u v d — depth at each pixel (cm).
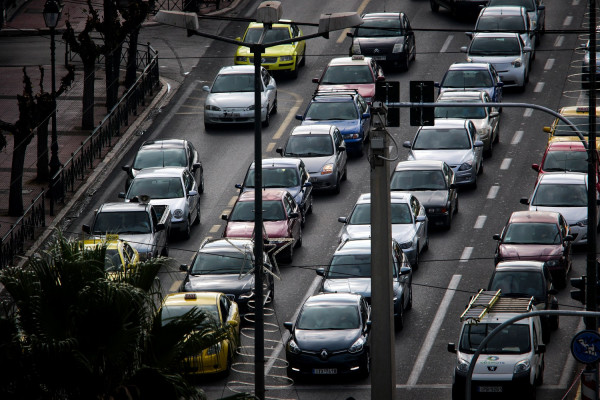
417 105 6344
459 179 10250
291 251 8912
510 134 11644
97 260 4516
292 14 15225
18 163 9581
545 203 9375
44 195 9900
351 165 11150
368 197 9450
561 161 10150
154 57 13050
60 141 11362
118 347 4272
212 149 11425
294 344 7012
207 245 8306
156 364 4422
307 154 10481
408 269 7925
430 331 7738
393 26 13250
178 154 10381
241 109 11712
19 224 9375
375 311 5522
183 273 8725
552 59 13538
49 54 13962
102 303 4284
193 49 14400
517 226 8712
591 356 5566
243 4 16275
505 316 6850
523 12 13375
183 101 12762
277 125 11994
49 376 4278
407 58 13212
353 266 8069
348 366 6956
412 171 9750
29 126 9556
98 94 12812
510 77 12556
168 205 9362
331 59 13862
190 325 4456
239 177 10781
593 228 6456
